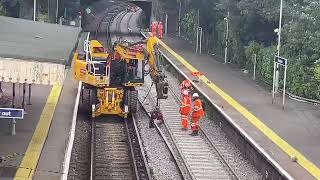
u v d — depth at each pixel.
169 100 31.95
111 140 23.50
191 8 60.19
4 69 15.98
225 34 43.56
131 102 26.77
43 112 24.47
